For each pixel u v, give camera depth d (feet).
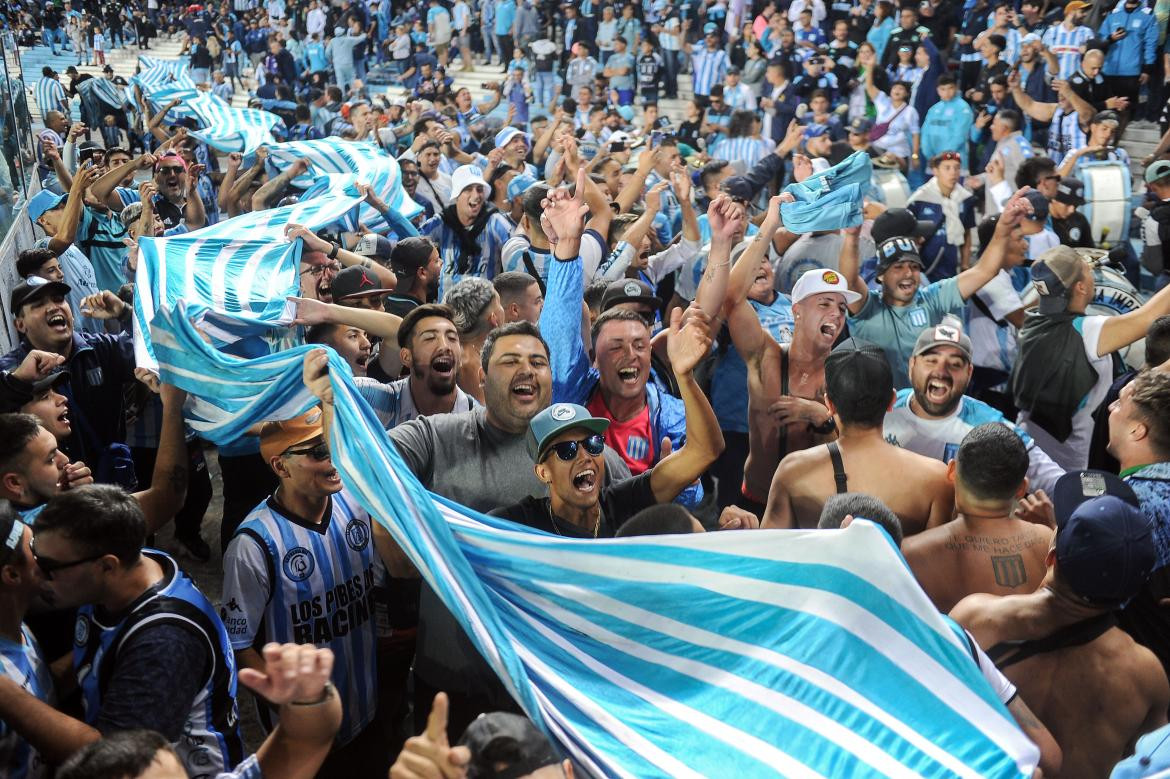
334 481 11.87
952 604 11.10
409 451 12.73
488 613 9.21
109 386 17.52
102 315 19.02
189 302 17.94
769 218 19.07
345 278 18.33
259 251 20.24
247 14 88.69
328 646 12.20
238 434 11.93
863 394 12.47
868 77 47.03
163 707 8.72
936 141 43.93
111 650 9.03
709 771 7.97
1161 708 9.33
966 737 7.86
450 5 77.66
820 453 12.90
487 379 12.71
